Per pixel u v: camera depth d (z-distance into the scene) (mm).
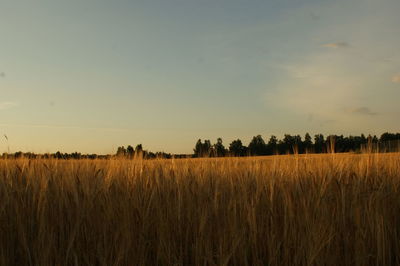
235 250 3338
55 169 3783
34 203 3289
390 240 3674
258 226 3529
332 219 3518
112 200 3404
